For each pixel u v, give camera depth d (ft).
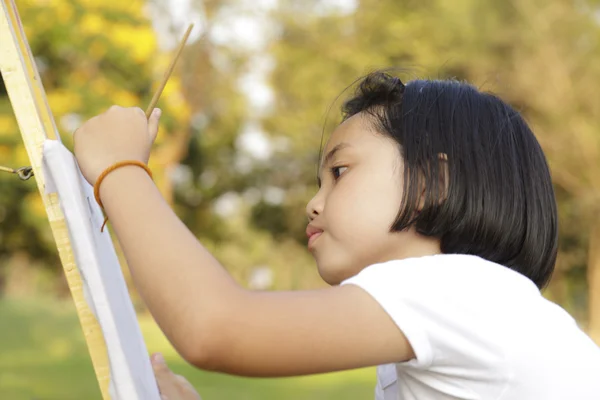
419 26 56.18
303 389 26.81
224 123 64.23
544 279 4.51
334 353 3.41
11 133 43.37
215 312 3.27
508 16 54.90
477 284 3.70
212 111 63.77
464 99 4.38
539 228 4.32
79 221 3.48
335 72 59.47
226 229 71.82
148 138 3.84
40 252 52.54
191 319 3.27
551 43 53.93
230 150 67.15
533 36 53.83
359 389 27.35
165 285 3.34
